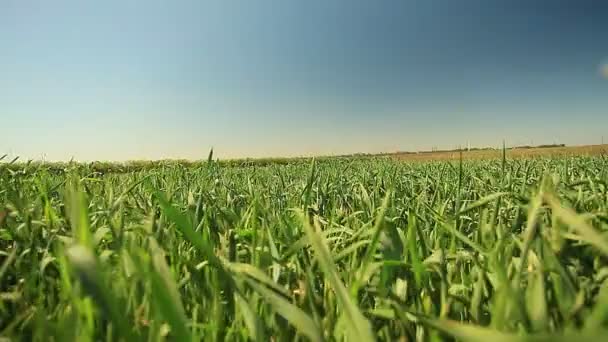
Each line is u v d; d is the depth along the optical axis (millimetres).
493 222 1503
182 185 3410
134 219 1949
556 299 963
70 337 748
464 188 3174
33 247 1483
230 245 1361
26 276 1366
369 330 693
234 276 1068
